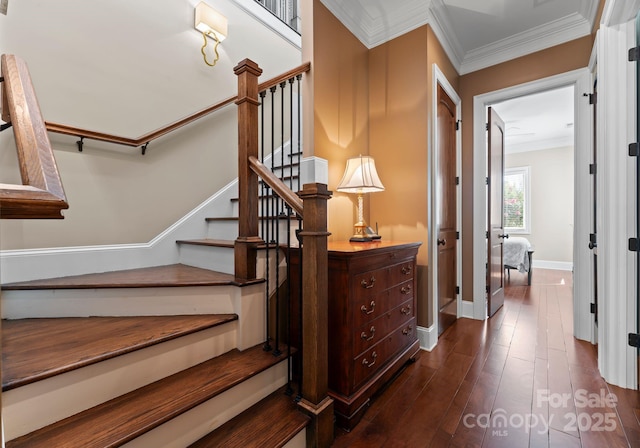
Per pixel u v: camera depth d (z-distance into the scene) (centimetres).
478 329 285
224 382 130
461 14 266
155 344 130
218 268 203
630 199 185
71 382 109
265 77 320
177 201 242
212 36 269
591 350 235
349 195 253
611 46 192
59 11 185
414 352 219
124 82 214
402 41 262
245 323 163
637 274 183
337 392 155
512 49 304
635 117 185
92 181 198
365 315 167
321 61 222
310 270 133
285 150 332
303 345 137
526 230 669
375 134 276
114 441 97
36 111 91
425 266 246
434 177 255
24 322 151
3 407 96
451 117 312
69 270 187
